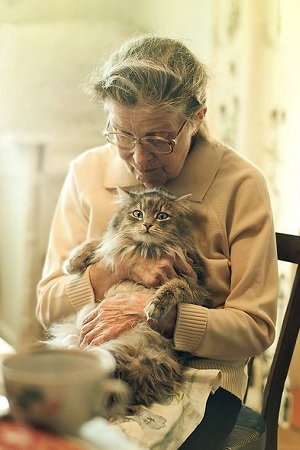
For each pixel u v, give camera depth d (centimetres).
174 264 150
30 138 269
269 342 149
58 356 74
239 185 154
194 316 140
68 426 68
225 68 242
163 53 144
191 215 154
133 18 295
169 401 131
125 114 142
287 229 242
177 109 141
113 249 150
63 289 155
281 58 237
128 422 121
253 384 241
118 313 140
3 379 70
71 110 274
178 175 158
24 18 286
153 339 137
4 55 269
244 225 150
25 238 274
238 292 148
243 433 144
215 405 144
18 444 65
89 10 292
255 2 235
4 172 285
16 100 270
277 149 241
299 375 273
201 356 145
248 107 242
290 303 157
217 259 152
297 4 231
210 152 158
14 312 288
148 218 149
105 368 70
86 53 271
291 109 238
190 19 270
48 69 270
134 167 153
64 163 276
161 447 121
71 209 169
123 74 141
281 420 248
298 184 241
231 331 142
